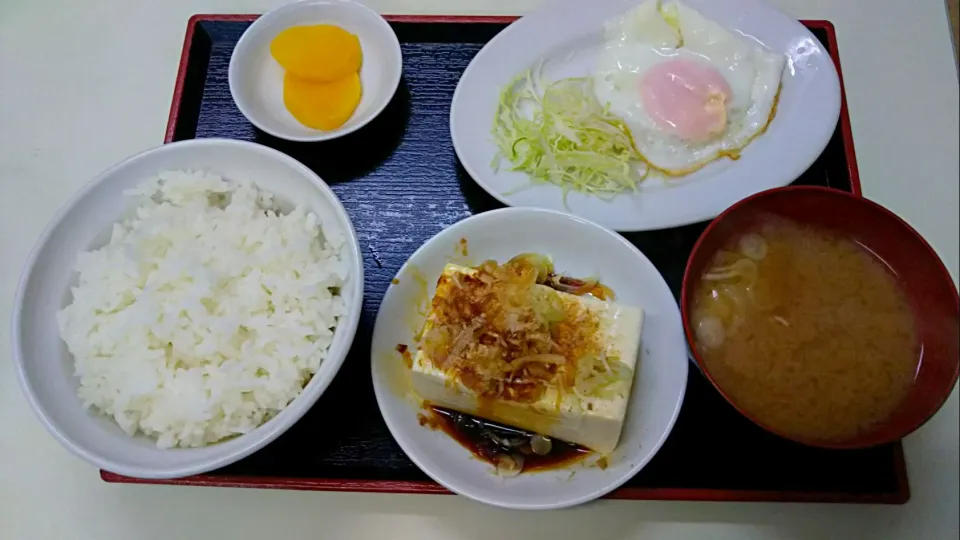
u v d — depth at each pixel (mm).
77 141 397
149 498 312
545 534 299
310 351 283
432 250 318
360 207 354
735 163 356
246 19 403
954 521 295
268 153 304
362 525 303
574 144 365
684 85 365
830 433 285
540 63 384
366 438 306
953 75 392
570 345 290
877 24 406
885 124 379
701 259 306
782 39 375
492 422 308
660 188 352
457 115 357
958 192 361
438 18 393
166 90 410
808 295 307
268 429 256
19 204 382
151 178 312
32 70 420
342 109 374
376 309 331
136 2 436
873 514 297
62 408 272
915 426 269
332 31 386
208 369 283
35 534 308
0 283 363
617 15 385
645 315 313
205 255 298
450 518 302
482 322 292
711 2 384
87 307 288
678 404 284
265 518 306
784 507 300
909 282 302
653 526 299
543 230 326
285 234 303
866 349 296
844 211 306
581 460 298
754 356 299
